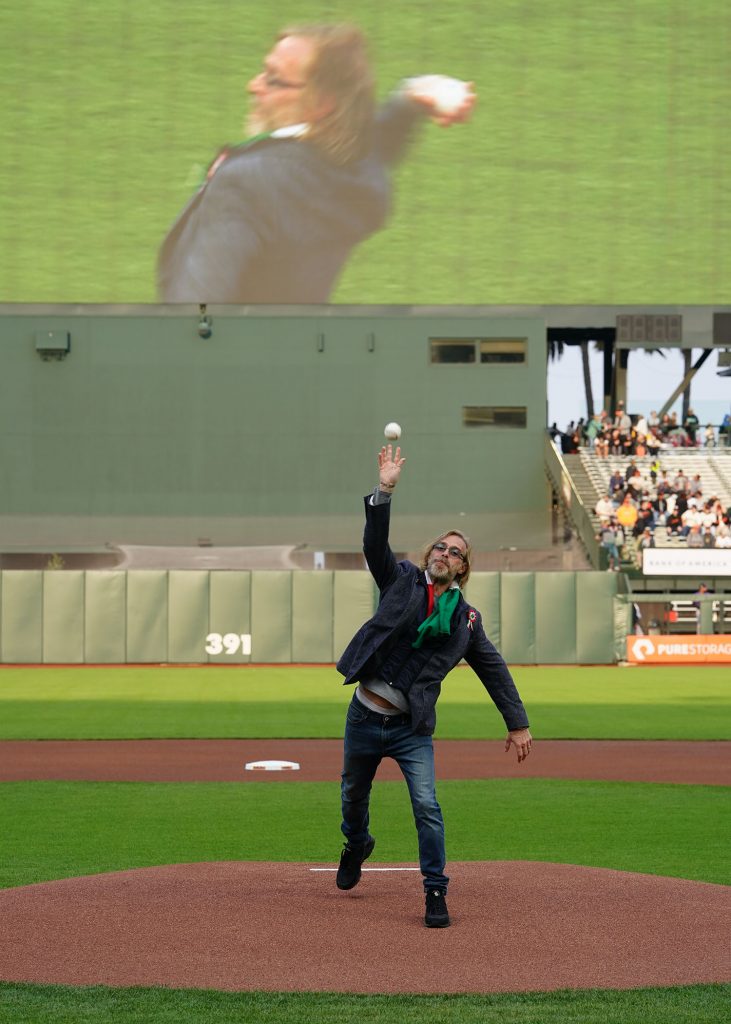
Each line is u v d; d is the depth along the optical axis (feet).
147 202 176.65
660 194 180.65
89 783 48.78
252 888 26.45
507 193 179.22
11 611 136.87
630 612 140.67
